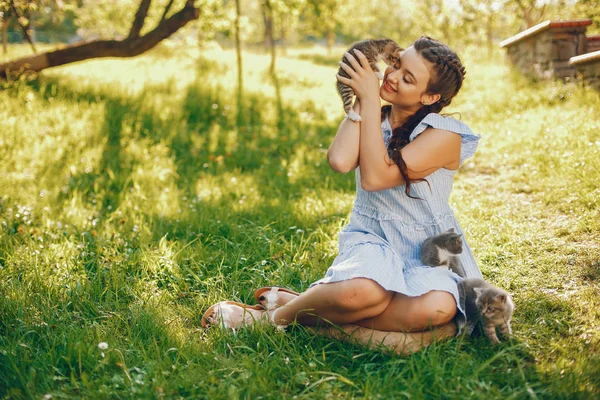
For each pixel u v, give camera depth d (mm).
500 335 3014
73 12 27594
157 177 6867
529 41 12234
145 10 11891
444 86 2818
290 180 6812
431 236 2996
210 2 15000
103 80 13250
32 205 5520
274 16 27047
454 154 2912
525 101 9648
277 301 3324
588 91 8625
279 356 2869
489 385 2580
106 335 3125
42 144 7699
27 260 4113
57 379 2699
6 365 2801
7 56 18297
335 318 2953
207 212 5359
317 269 4020
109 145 8273
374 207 3078
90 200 6023
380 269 2777
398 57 2908
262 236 4648
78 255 4250
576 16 13273
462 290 2879
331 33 38844
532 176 5871
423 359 2752
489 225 4680
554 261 3916
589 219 4477
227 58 23094
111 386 2652
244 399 2539
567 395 2469
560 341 2959
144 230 4859
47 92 10867
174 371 2779
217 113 11305
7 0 10492
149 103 11070
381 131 2904
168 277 3992
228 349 3029
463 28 25562
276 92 14961
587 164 5434
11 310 3385
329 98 14875
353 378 2723
